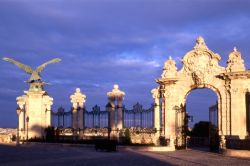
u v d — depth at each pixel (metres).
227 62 47.12
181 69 49.59
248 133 45.25
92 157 34.91
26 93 57.03
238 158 35.09
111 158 34.00
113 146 43.34
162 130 50.19
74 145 49.53
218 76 47.44
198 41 48.59
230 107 46.28
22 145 52.59
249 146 39.50
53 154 37.97
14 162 29.59
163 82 49.91
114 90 53.78
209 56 48.16
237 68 46.03
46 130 55.44
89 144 48.75
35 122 56.09
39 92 56.47
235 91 45.75
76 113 56.56
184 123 49.00
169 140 47.25
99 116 56.03
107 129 54.53
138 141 51.44
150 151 43.78
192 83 48.81
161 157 35.53
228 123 46.38
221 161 31.98
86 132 56.81
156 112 51.41
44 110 57.31
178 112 49.00
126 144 47.69
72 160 31.75
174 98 49.31
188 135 54.50
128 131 50.09
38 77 57.38
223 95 47.16
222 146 43.66
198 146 54.88
